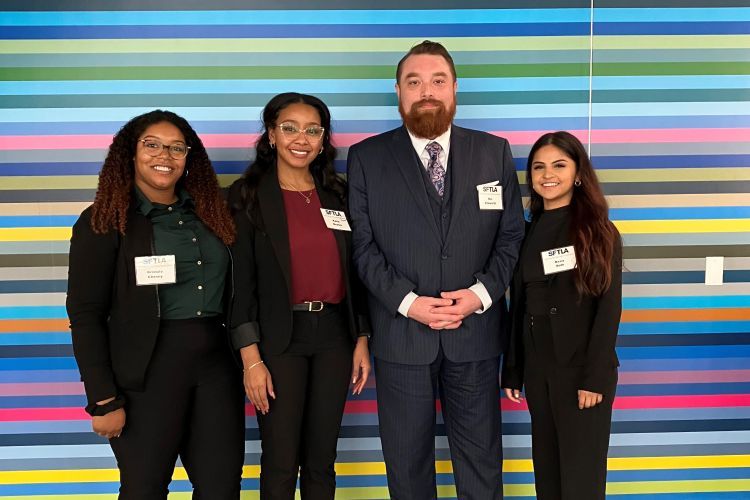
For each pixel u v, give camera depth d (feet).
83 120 8.02
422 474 7.04
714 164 8.42
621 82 8.30
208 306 6.08
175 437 5.92
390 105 8.19
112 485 8.37
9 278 8.10
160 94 8.05
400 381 6.85
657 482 8.70
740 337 8.62
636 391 8.61
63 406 8.25
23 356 8.18
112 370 5.71
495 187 6.95
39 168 8.03
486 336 6.90
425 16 8.11
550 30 8.20
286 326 6.34
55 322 8.17
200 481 6.17
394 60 8.14
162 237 5.90
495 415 7.11
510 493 8.63
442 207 6.80
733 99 8.38
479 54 8.19
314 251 6.53
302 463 6.82
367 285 6.75
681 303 8.55
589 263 6.51
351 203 6.99
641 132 8.35
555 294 6.68
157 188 6.02
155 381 5.77
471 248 6.77
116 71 7.99
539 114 8.27
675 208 8.45
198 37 8.00
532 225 7.13
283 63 8.08
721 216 8.47
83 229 5.69
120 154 5.90
